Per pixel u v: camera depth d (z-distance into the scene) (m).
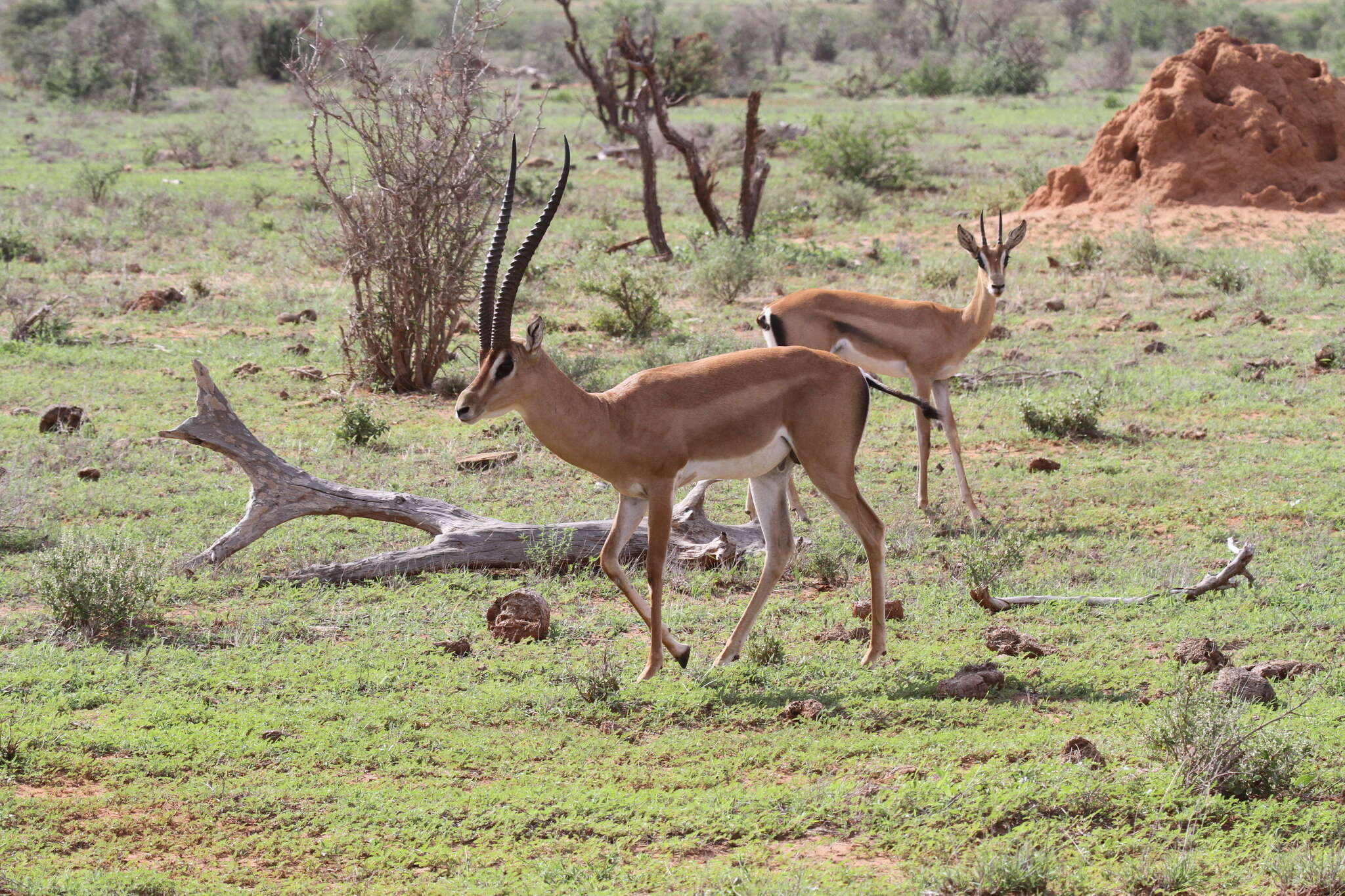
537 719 8.81
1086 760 7.81
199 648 10.02
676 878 6.61
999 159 47.62
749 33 93.44
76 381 18.52
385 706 8.95
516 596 10.53
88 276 26.89
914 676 9.54
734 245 27.55
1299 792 7.57
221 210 34.62
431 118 18.28
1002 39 87.62
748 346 21.03
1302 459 15.41
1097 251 29.31
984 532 13.31
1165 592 11.25
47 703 8.79
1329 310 24.06
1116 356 21.11
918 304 14.32
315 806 7.50
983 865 6.51
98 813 7.41
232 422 12.09
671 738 8.49
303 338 21.86
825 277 27.59
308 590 11.34
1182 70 33.97
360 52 18.22
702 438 9.11
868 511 9.71
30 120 63.22
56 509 13.12
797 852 7.01
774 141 51.19
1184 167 33.09
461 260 18.89
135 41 75.75
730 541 12.41
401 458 15.39
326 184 18.67
